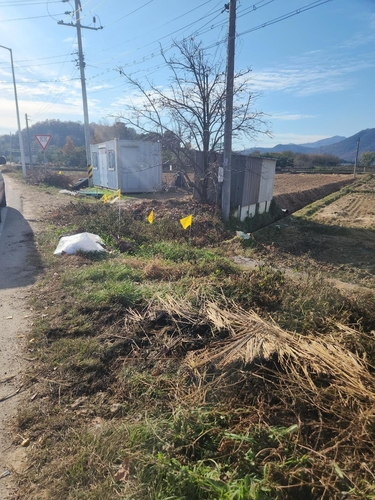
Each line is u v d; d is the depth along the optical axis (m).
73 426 2.83
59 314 4.63
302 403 2.87
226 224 11.96
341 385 3.02
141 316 4.43
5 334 4.22
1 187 12.75
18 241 8.51
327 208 20.47
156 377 3.36
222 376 3.17
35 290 5.53
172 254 7.74
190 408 2.82
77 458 2.47
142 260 7.17
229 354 3.40
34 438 2.74
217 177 12.77
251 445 2.47
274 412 2.82
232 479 2.21
